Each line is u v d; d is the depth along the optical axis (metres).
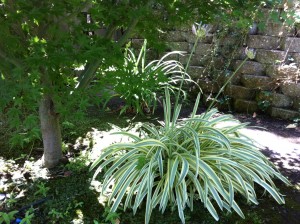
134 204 1.63
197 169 1.60
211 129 1.85
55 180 2.01
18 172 2.11
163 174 1.79
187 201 1.66
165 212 1.70
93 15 1.46
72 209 1.73
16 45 1.46
